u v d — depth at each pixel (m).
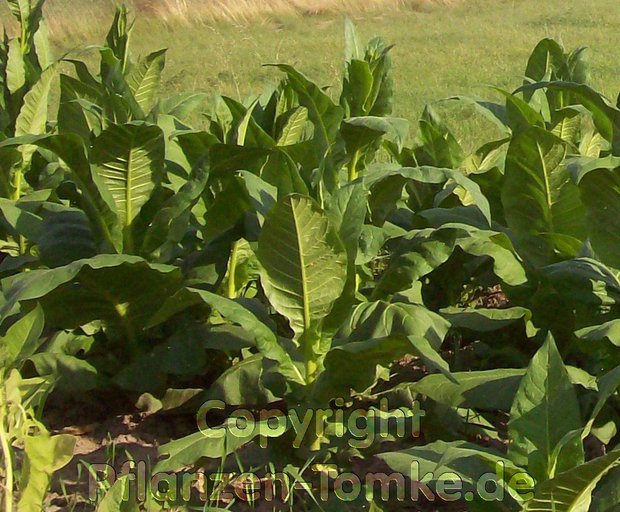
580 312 3.75
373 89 4.16
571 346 3.92
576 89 3.62
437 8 20.14
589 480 2.57
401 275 3.74
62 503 3.32
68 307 3.80
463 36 15.78
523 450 2.78
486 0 20.92
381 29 17.19
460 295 4.72
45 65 5.29
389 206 4.13
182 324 3.91
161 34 16.95
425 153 4.81
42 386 3.44
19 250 4.89
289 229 3.17
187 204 3.77
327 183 3.74
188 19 17.86
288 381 3.33
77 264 3.41
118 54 4.86
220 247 3.92
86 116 4.35
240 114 4.49
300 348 3.39
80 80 4.44
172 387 3.99
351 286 3.35
